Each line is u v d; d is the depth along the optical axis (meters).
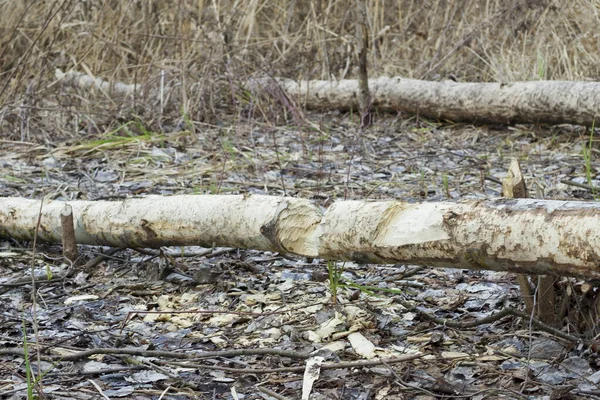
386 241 4.39
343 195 7.91
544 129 10.52
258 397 4.08
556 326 4.66
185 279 5.78
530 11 12.31
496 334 4.69
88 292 5.64
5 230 6.44
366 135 10.62
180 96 11.48
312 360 4.35
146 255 6.29
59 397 4.08
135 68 11.98
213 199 5.30
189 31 12.84
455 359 4.42
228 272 5.84
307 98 11.94
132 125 10.91
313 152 9.80
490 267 4.16
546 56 11.73
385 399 4.01
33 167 9.27
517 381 4.15
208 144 10.15
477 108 10.66
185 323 5.03
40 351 4.61
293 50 13.01
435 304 5.22
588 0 11.98
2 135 10.68
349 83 11.74
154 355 4.48
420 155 9.55
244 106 11.78
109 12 12.98
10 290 5.67
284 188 7.76
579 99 9.74
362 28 11.04
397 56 13.27
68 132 10.72
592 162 9.00
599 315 4.50
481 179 7.95
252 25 12.67
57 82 11.77
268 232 4.88
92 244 6.09
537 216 3.96
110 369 4.37
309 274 5.80
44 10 13.57
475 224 4.11
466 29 12.73
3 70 12.81
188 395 4.12
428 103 11.12
